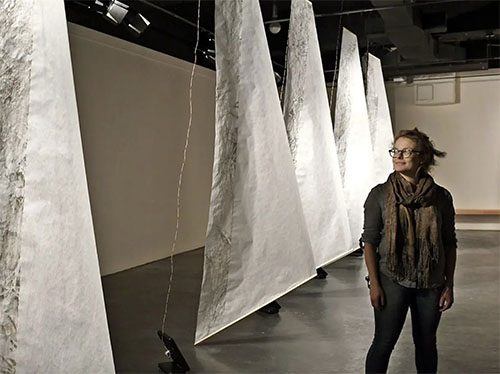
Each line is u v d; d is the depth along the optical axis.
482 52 7.94
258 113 2.83
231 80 2.75
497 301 4.39
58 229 1.81
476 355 3.09
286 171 2.93
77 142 1.91
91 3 4.96
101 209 5.40
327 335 3.52
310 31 3.82
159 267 5.98
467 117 9.27
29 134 1.77
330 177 3.86
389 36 6.39
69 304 1.83
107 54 5.46
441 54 7.90
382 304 2.08
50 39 1.84
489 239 8.19
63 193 1.83
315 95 3.83
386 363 2.10
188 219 7.15
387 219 2.08
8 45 1.75
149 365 3.00
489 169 9.18
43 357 1.76
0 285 1.73
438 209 2.08
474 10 6.82
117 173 5.64
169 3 5.65
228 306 2.74
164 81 6.50
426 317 2.10
